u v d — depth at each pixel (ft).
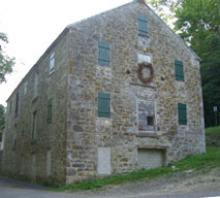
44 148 58.49
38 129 63.62
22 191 43.68
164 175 47.09
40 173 59.00
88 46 54.49
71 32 53.52
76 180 48.47
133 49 59.57
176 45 66.13
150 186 40.42
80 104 51.42
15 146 81.56
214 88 95.96
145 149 57.21
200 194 30.45
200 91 67.00
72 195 37.45
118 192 38.60
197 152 62.80
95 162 50.65
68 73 51.65
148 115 58.49
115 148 53.21
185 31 102.89
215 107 92.63
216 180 37.81
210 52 98.07
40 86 65.77
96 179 49.60
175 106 62.28
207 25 97.76
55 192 41.88
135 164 54.85
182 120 62.44
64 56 54.39
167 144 59.26
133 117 56.44
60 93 54.19
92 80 53.52
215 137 78.64
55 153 52.70
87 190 42.80
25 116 74.95
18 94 85.15
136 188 40.29
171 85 62.80
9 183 61.62
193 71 67.15
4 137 98.63
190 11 97.45
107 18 58.03
